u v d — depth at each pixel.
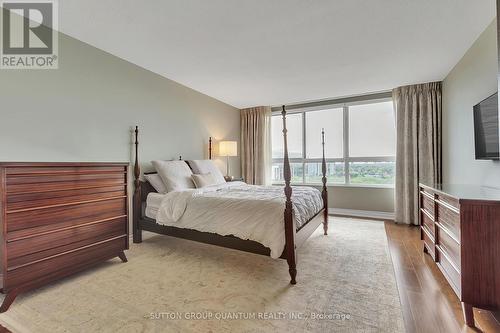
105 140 2.90
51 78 2.42
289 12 2.13
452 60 3.08
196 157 4.31
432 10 2.09
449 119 3.50
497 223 1.49
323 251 2.83
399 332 1.47
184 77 3.69
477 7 2.04
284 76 3.64
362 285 2.04
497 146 2.10
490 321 1.57
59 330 1.50
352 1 1.99
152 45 2.74
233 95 4.62
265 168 5.37
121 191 2.54
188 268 2.39
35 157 2.30
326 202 3.53
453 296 1.86
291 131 5.43
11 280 1.73
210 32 2.46
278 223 2.17
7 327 1.53
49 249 1.95
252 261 2.56
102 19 2.25
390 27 2.35
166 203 2.88
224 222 2.44
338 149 4.95
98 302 1.80
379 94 4.48
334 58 3.04
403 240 3.22
